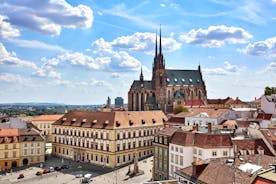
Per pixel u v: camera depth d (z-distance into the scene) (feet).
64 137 637.71
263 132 386.73
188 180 257.75
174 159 388.78
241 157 284.61
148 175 476.13
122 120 579.48
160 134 420.36
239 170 230.07
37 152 585.22
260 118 572.51
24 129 600.80
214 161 270.26
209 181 235.81
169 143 398.21
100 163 567.59
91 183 442.50
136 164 483.92
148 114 647.56
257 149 363.15
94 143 579.07
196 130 418.31
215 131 420.77
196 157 364.58
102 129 563.48
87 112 636.89
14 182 457.68
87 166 556.51
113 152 547.90
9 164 558.15
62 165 560.61
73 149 618.85
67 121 642.22
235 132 431.02
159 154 420.77
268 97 628.28
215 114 608.19
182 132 390.42
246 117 607.37
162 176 413.80
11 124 654.94
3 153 553.64
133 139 584.40
